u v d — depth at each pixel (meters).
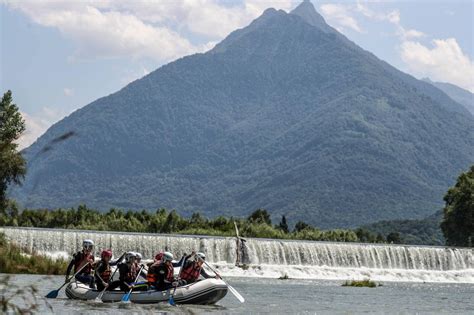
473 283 81.94
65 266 52.25
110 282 36.09
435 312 42.06
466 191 124.62
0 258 50.62
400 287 67.44
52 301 34.09
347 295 52.28
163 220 116.50
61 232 69.81
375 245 85.56
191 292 35.94
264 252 78.56
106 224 109.81
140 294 35.28
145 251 72.75
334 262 82.06
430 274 84.81
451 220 125.69
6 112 86.88
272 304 41.00
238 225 125.38
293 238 135.75
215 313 33.62
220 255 76.50
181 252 74.69
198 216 126.56
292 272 75.62
